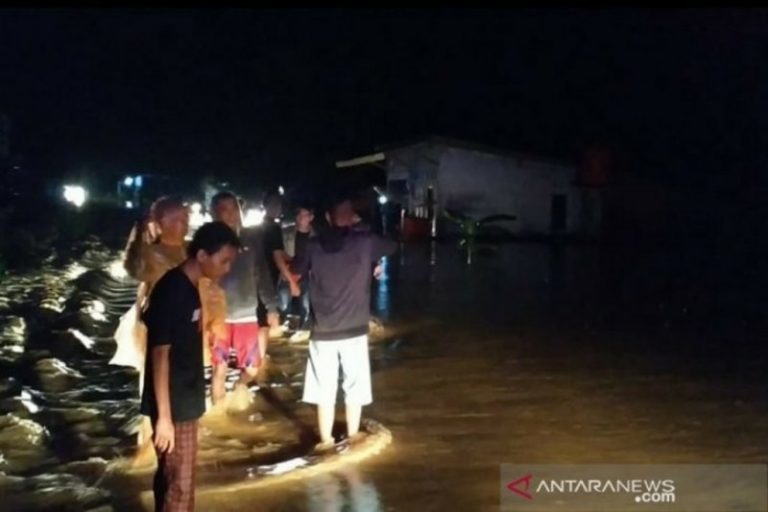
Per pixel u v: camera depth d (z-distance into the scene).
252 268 10.54
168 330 6.35
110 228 39.47
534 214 38.44
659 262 27.91
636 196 38.25
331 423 9.03
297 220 12.95
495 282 22.56
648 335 15.23
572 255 30.62
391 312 17.67
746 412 10.23
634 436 9.30
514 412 10.33
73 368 13.62
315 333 8.95
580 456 8.66
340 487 7.91
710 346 14.24
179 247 8.65
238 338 10.55
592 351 13.83
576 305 18.70
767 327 16.03
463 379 12.00
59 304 19.17
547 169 38.38
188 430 6.47
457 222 37.03
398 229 38.47
